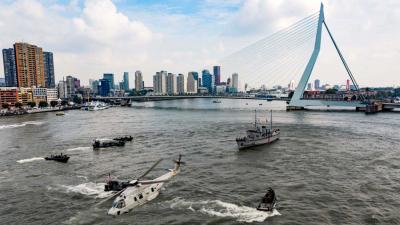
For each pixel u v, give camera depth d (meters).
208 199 58.12
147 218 50.84
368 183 65.31
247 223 48.56
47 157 92.31
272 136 112.62
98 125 176.50
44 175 75.81
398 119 185.38
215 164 82.69
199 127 158.88
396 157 87.06
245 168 78.31
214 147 105.44
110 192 62.56
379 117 199.25
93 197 60.41
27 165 85.56
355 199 56.97
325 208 53.38
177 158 90.56
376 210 52.44
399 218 49.53
